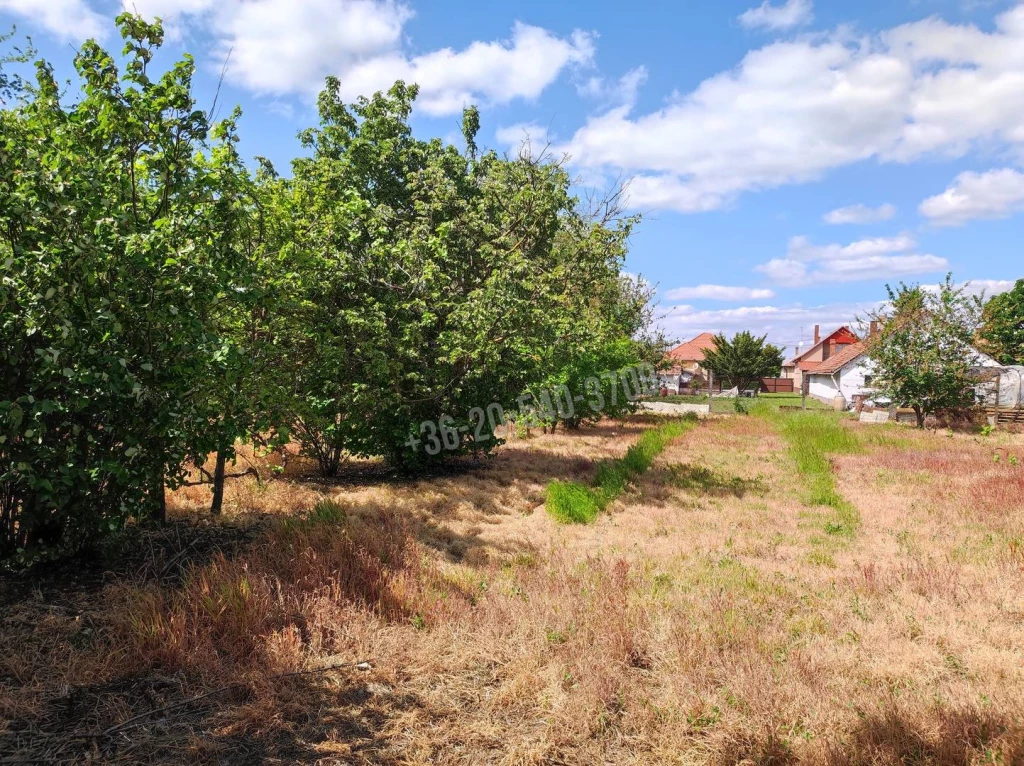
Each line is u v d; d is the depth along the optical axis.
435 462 12.24
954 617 5.50
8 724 3.47
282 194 8.40
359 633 4.79
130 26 5.09
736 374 57.81
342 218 9.06
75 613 4.71
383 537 6.75
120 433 5.00
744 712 3.94
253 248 7.71
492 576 6.41
